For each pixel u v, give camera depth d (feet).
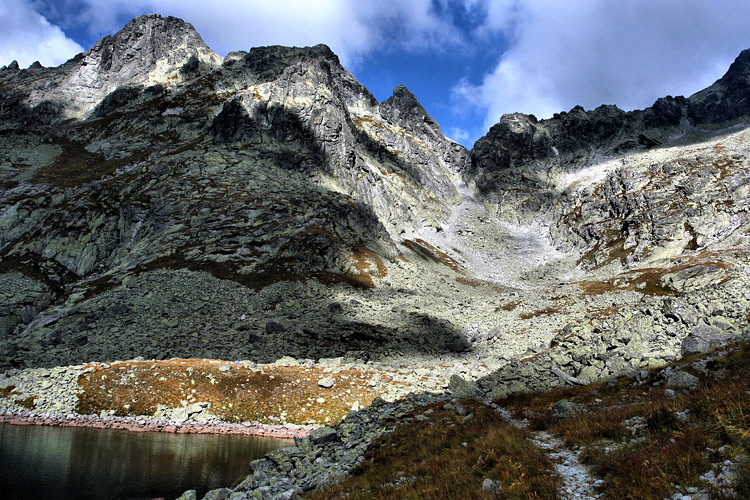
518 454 48.47
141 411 124.06
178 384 133.08
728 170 462.19
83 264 313.32
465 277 426.92
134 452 98.27
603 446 47.67
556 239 559.79
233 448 104.99
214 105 611.47
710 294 98.32
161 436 112.88
